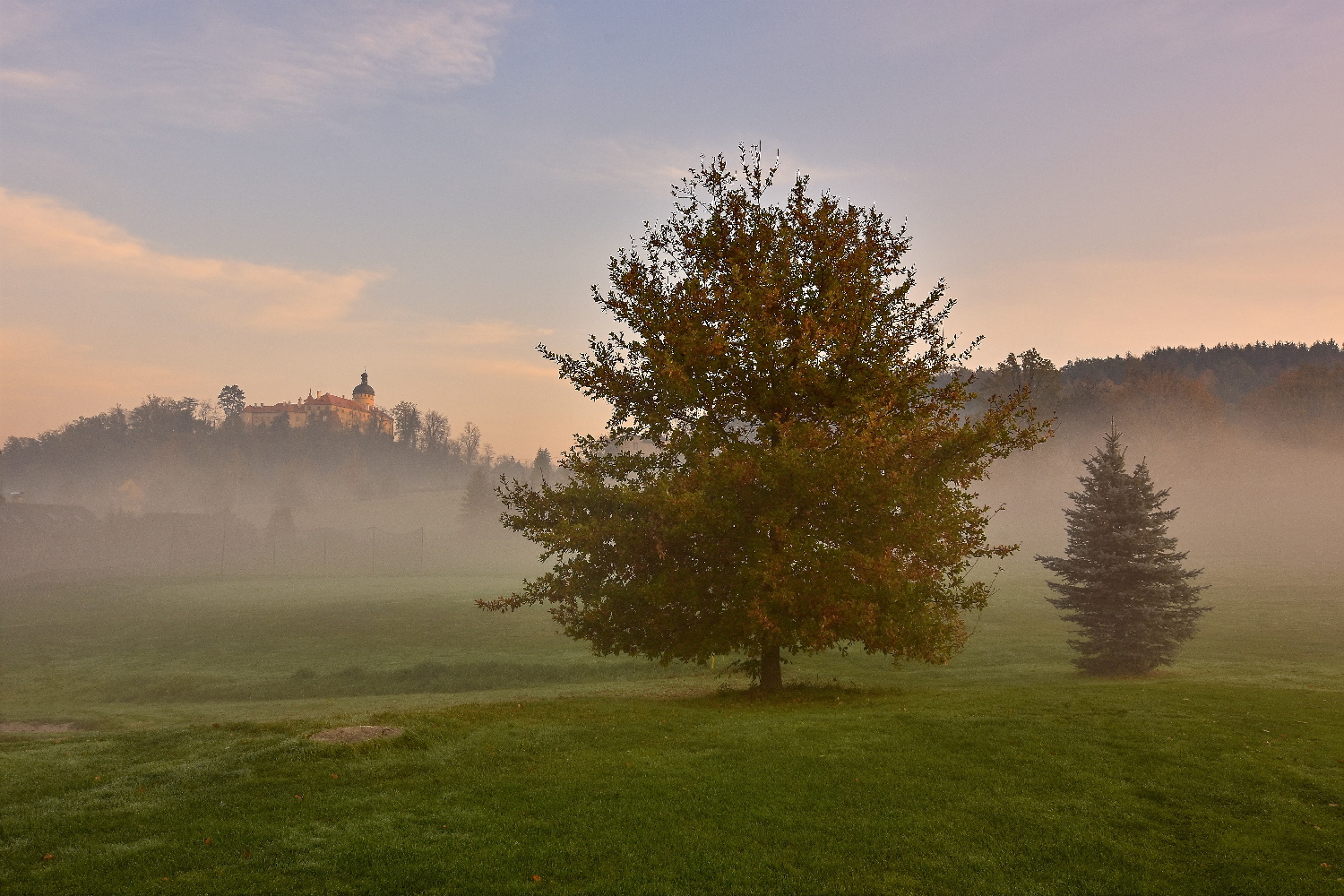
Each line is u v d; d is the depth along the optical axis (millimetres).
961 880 9578
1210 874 9828
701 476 20844
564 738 16016
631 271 23469
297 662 49875
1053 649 44500
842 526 21328
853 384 22297
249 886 9055
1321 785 12609
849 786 12773
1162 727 16500
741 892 9203
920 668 40000
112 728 31844
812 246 23391
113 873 9398
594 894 9070
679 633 21906
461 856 10008
